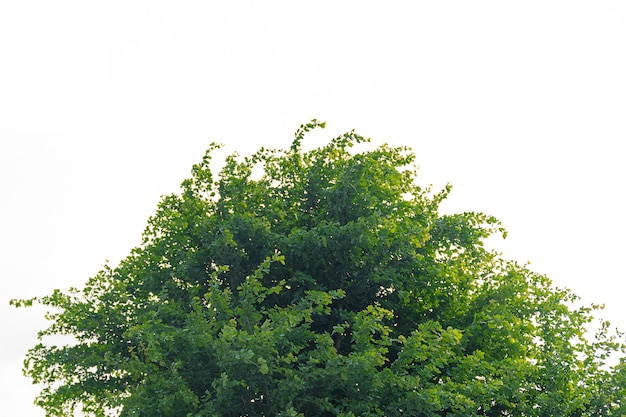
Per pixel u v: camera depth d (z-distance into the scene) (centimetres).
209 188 1723
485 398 1448
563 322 1647
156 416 1347
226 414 1384
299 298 1588
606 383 1552
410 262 1593
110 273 1730
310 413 1432
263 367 1212
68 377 1648
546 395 1494
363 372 1327
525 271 1805
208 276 1617
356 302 1630
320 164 1736
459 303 1734
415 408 1348
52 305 1667
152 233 1733
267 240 1576
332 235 1538
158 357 1310
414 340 1367
